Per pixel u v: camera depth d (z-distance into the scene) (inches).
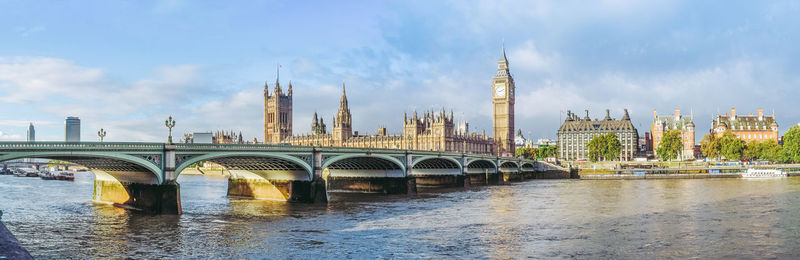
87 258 2052.2
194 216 3161.9
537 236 2554.1
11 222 2859.3
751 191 4980.3
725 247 2277.3
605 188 5738.2
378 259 2071.9
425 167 6382.9
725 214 3255.4
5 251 814.5
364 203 4008.4
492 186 6323.8
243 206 3718.0
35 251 2165.4
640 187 5846.5
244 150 3410.4
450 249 2255.2
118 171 3417.8
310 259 2064.5
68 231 2600.9
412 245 2337.6
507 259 2075.5
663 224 2888.8
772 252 2178.9
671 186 5944.9
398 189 5002.5
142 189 3297.2
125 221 2910.9
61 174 7263.8
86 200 3966.5
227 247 2269.9
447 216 3253.0
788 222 2908.5
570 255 2142.0
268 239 2454.5
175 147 3115.2
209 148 3277.6
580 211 3481.8
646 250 2228.1
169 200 3112.7
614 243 2372.0
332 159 4133.9
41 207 3501.5
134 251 2175.2
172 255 2112.5
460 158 6245.1
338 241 2417.6
